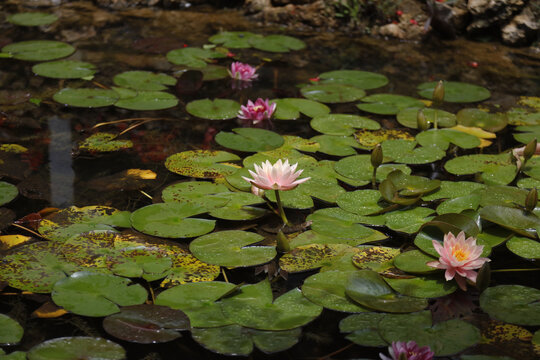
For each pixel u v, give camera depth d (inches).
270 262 72.6
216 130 108.6
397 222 79.3
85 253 71.1
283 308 62.8
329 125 110.3
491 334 59.7
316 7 172.2
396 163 96.1
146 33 161.2
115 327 58.6
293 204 83.4
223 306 62.7
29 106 115.4
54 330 59.4
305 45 159.0
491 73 140.7
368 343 58.0
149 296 64.4
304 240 75.7
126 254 71.3
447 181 90.4
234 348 56.4
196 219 79.4
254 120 112.4
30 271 67.4
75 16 172.1
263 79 135.0
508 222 77.6
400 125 112.0
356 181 90.8
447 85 131.8
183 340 58.5
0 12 171.9
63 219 78.2
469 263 67.0
